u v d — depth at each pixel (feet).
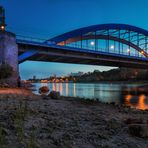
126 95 167.53
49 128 28.43
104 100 118.83
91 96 154.20
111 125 31.91
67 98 84.23
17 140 22.57
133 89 272.10
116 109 57.16
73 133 27.27
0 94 82.07
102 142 24.44
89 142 24.22
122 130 29.78
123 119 39.32
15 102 55.57
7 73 160.76
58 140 23.81
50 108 48.47
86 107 57.21
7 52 187.52
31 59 275.18
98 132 28.30
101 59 304.09
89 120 36.06
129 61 350.84
